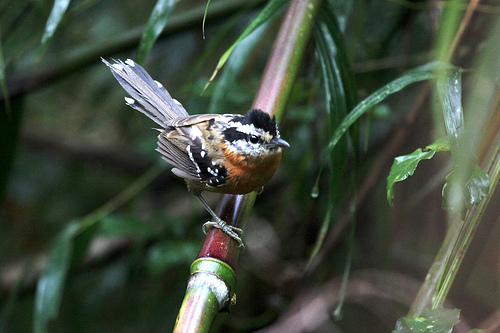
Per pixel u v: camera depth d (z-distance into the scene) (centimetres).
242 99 1038
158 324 1195
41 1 1083
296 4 729
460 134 535
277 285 1093
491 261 666
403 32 1036
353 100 736
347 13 867
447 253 591
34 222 1512
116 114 1548
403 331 506
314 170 1089
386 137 1071
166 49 1327
